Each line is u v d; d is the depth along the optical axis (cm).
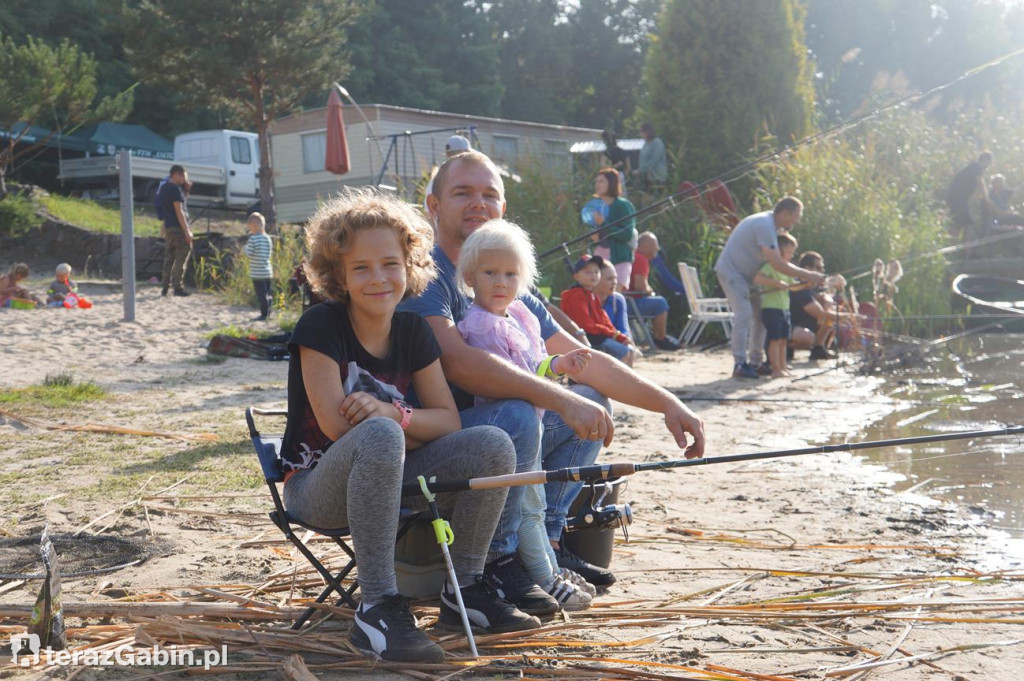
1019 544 404
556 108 5181
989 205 1563
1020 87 2655
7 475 504
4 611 287
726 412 767
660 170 1617
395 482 266
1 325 1228
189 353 1059
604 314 884
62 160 3081
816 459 585
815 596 330
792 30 1727
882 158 1557
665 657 277
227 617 293
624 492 498
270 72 2827
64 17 3681
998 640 294
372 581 272
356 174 2219
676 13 1744
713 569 364
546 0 5159
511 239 328
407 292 297
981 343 1222
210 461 540
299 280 1062
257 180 2947
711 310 1298
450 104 4428
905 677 265
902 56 4581
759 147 1673
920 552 391
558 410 305
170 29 2750
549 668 264
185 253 1697
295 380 288
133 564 354
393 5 4441
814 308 1116
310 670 261
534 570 317
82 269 2214
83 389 764
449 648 279
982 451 609
